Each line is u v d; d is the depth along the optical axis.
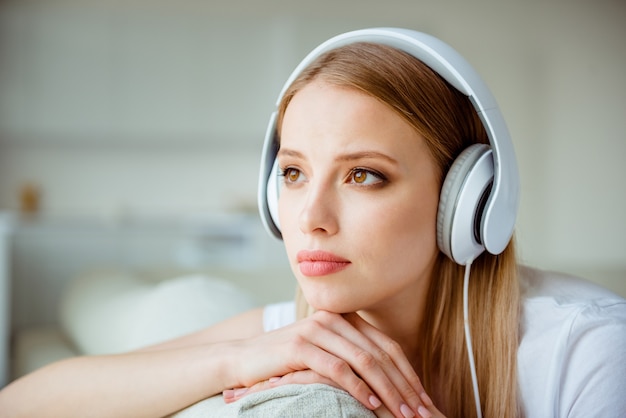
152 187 5.95
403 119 0.73
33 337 1.98
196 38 5.68
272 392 0.63
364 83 0.72
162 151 5.95
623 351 0.80
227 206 5.92
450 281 0.85
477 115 0.81
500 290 0.85
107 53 5.61
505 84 6.40
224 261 5.43
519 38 6.39
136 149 5.92
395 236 0.72
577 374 0.81
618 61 6.46
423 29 6.24
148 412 0.81
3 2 5.68
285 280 2.04
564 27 6.43
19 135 5.56
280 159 0.77
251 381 0.75
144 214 5.93
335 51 0.76
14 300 5.14
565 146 6.46
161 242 5.44
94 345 1.55
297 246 0.75
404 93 0.73
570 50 6.44
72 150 5.85
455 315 0.86
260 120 5.78
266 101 5.77
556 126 6.45
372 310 0.84
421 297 0.85
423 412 0.70
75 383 0.85
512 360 0.83
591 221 6.50
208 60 5.71
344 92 0.73
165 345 1.05
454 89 0.79
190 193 5.99
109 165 5.90
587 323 0.81
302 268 0.74
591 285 0.92
